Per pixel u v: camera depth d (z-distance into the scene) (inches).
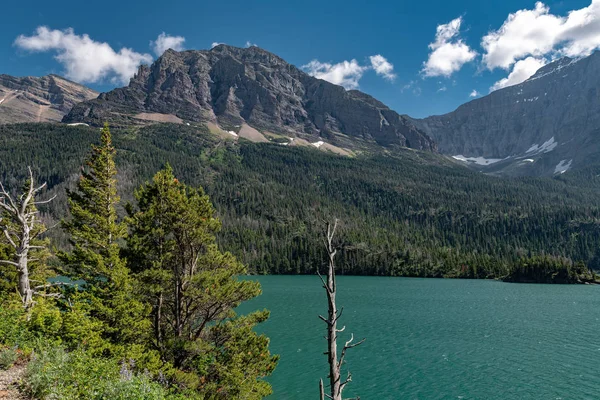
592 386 1684.3
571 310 3676.2
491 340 2486.5
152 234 1024.2
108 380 666.8
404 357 2113.7
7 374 652.1
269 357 1063.0
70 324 846.5
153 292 992.2
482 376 1819.6
